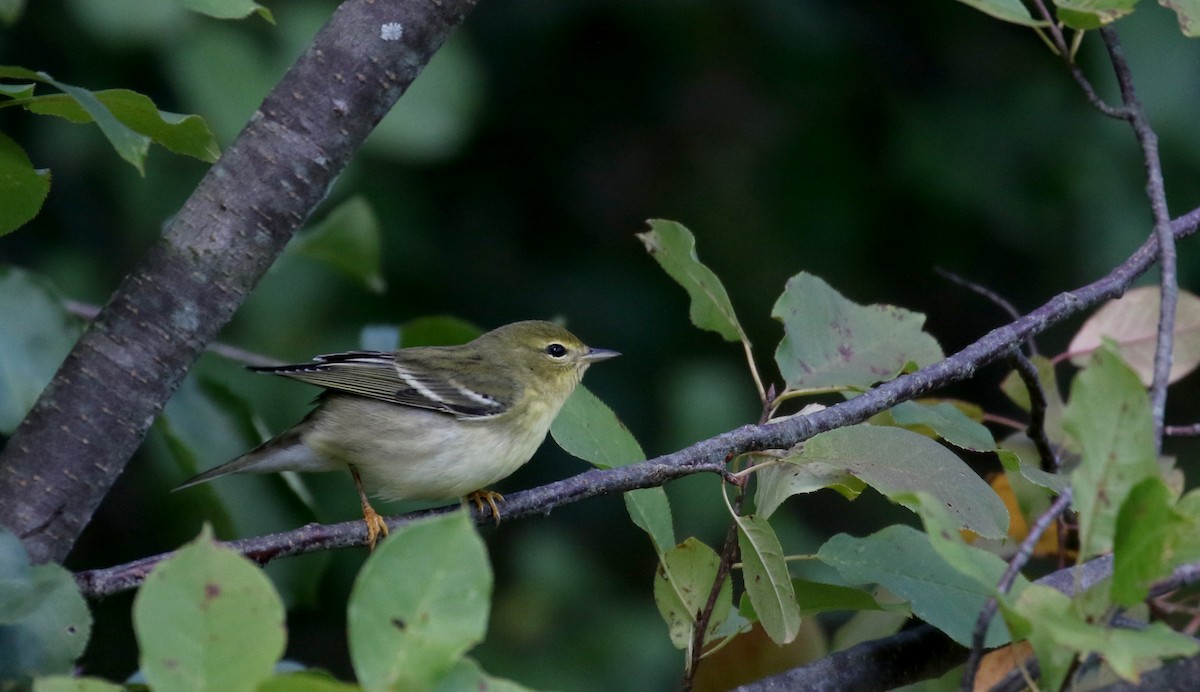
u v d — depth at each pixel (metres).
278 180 6.93
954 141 16.48
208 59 11.99
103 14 11.73
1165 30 14.66
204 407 9.20
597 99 16.89
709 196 16.80
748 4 16.53
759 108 16.95
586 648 14.08
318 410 9.35
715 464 6.81
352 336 13.94
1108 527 4.63
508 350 10.27
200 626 4.00
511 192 16.75
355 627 4.00
